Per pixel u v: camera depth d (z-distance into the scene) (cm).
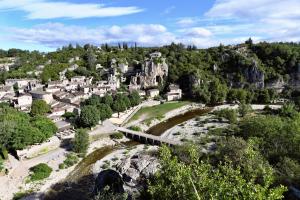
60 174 7925
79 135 9369
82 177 7731
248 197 1972
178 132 11612
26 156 8794
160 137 10856
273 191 1936
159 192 2481
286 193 3759
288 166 4503
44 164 8156
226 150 5172
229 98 18438
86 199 6494
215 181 2275
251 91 19225
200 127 12288
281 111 13512
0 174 7756
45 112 12738
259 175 2948
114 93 16925
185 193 2258
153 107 16200
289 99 18812
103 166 8294
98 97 14500
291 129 6147
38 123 9812
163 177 2612
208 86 19450
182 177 2367
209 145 9212
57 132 10606
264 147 5831
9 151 9138
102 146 10306
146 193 4419
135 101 15775
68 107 13550
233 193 2072
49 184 7375
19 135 8662
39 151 9188
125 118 13650
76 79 19288
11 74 19125
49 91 16538
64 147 9750
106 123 12525
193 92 19000
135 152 9488
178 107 16488
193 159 2788
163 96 19100
